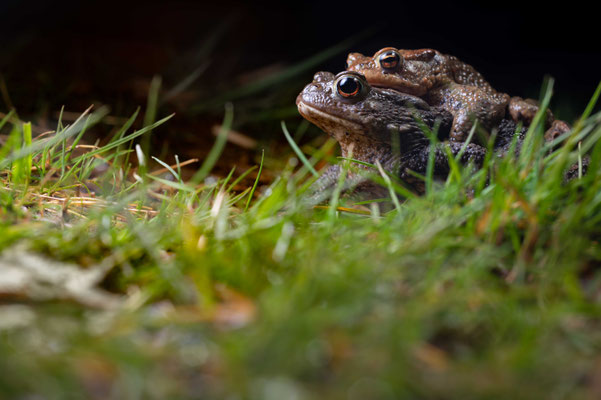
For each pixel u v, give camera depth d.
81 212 0.48
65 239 0.44
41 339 0.39
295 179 0.48
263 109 0.65
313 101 0.51
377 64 0.52
